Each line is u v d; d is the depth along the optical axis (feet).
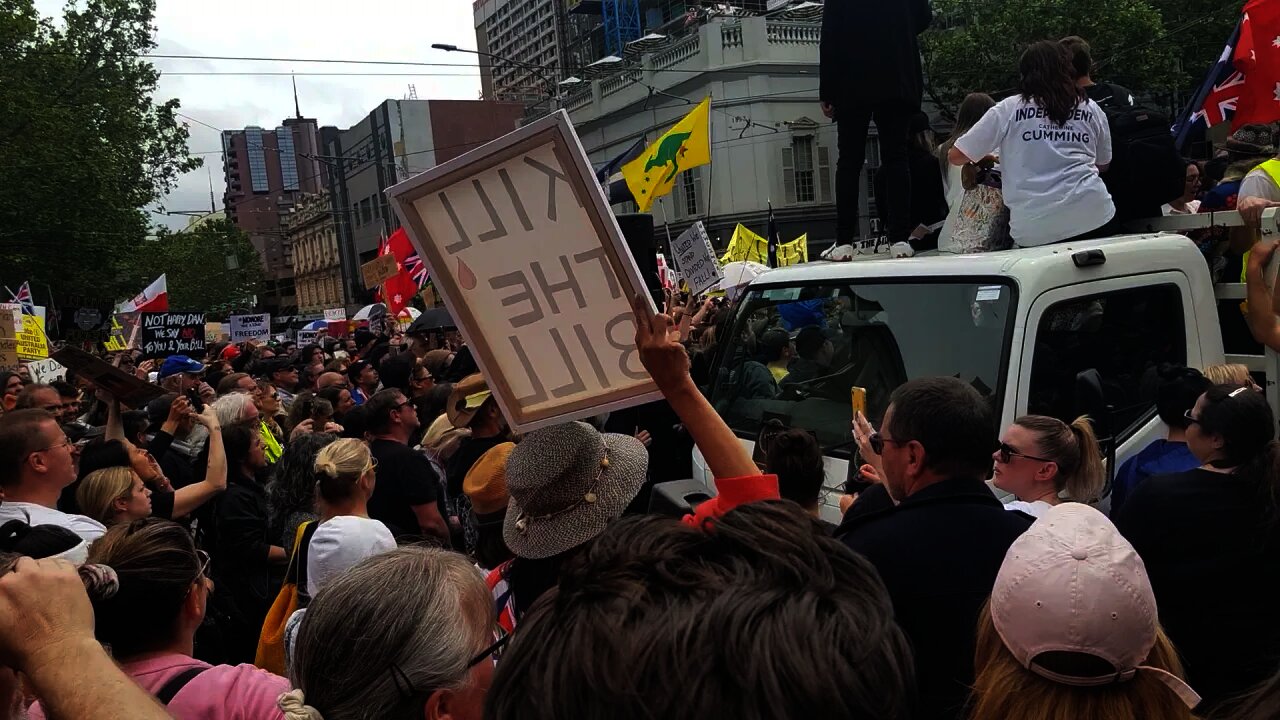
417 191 6.84
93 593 5.95
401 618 5.24
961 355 12.10
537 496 7.61
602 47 166.20
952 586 6.52
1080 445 10.30
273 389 26.11
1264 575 8.26
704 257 24.77
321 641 5.28
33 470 11.64
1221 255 14.70
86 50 95.91
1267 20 19.12
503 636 6.23
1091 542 4.31
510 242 6.75
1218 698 8.40
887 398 12.98
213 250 235.81
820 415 13.88
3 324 32.24
